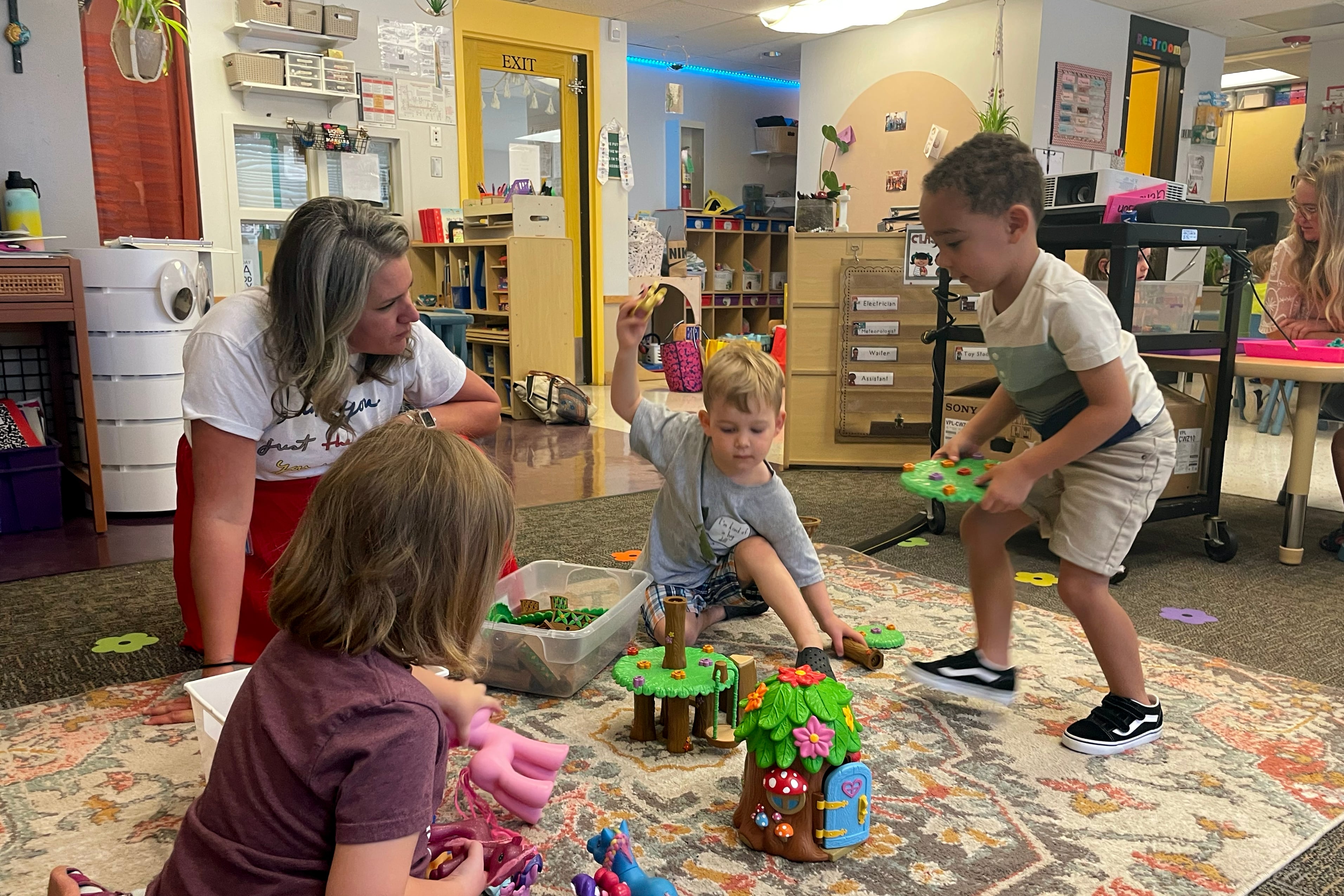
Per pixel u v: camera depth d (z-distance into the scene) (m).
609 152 6.41
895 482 3.57
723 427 1.69
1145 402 1.44
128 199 4.31
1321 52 6.75
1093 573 1.45
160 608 2.10
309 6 4.66
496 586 0.89
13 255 2.60
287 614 0.75
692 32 6.74
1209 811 1.28
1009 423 1.69
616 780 1.34
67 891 0.78
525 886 0.96
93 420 2.73
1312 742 1.49
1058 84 5.73
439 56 5.41
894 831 1.23
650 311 1.81
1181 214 2.41
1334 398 2.80
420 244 5.47
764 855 1.16
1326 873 1.15
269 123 4.77
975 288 1.52
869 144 6.57
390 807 0.70
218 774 0.74
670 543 1.88
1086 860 1.16
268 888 0.70
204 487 1.37
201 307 3.04
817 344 3.78
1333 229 2.82
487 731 1.22
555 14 5.97
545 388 4.98
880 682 1.71
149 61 2.93
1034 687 1.69
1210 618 2.11
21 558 2.51
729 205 7.77
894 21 5.75
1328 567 2.52
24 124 2.98
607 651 1.73
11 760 1.40
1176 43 6.34
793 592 1.74
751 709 1.18
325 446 1.57
